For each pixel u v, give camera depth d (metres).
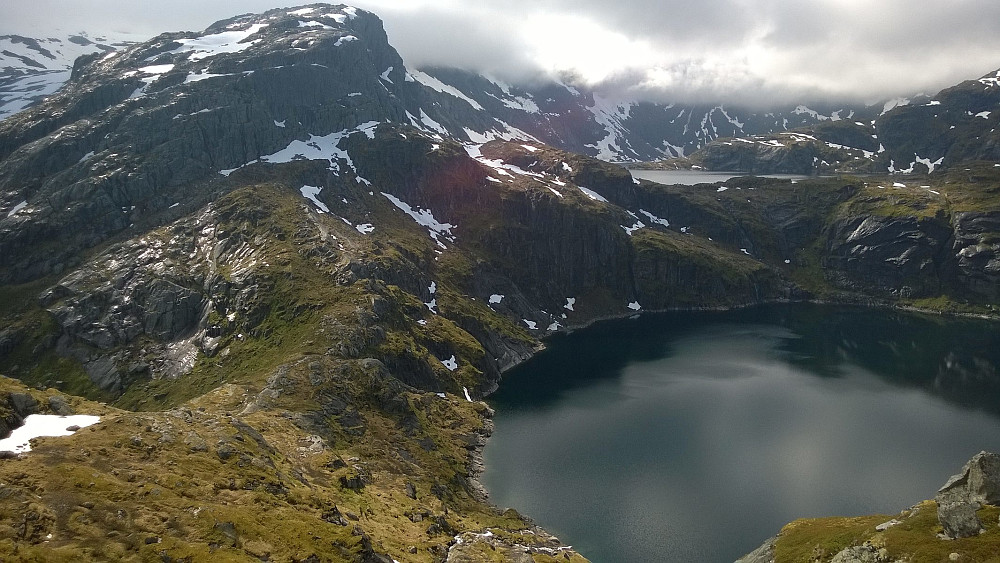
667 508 117.12
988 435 153.38
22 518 52.31
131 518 56.81
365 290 190.25
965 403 179.88
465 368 197.00
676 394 189.25
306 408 125.69
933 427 159.50
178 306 193.50
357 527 72.19
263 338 176.38
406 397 150.12
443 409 162.38
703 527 110.38
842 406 176.75
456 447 143.88
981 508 61.84
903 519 68.19
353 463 110.56
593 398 186.12
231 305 190.75
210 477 68.56
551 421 165.50
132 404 165.38
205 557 54.31
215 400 128.12
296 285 192.62
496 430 159.38
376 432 130.25
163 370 177.00
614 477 130.88
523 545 96.25
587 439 152.25
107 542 53.09
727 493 122.81
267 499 68.06
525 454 143.62
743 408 174.88
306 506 71.12
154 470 65.88
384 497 98.38
